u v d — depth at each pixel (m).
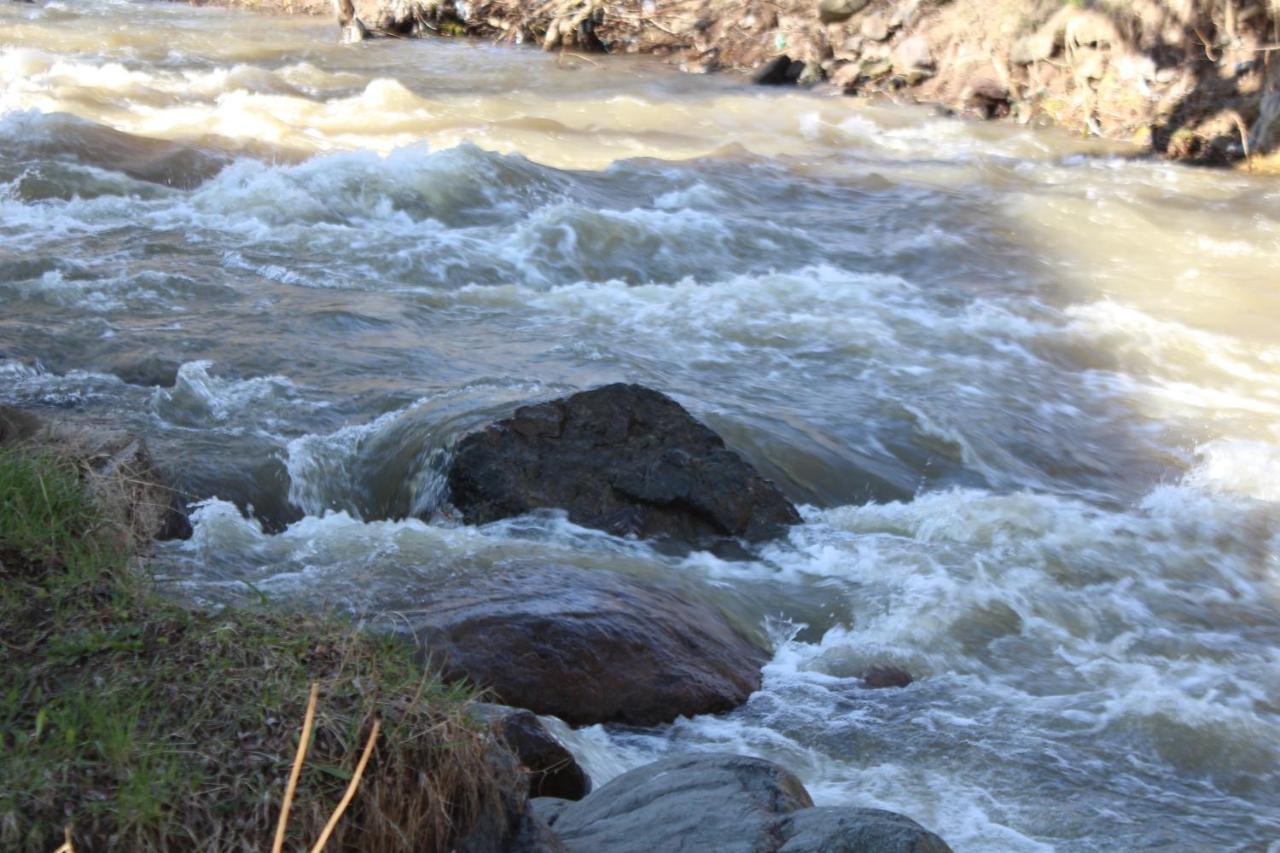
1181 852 5.14
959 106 19.09
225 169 12.99
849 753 5.74
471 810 3.82
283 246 11.28
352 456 7.75
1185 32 17.55
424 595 6.03
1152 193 15.45
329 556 6.54
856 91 19.78
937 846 3.88
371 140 15.30
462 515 7.34
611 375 9.17
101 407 7.90
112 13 24.06
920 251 13.09
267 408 8.11
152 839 3.33
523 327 10.16
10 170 12.16
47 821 3.31
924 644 6.68
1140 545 8.05
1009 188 15.45
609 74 20.30
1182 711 6.15
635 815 4.14
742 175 15.06
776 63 20.20
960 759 5.73
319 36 22.89
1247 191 15.75
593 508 7.36
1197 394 10.65
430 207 12.76
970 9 19.30
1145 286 12.68
